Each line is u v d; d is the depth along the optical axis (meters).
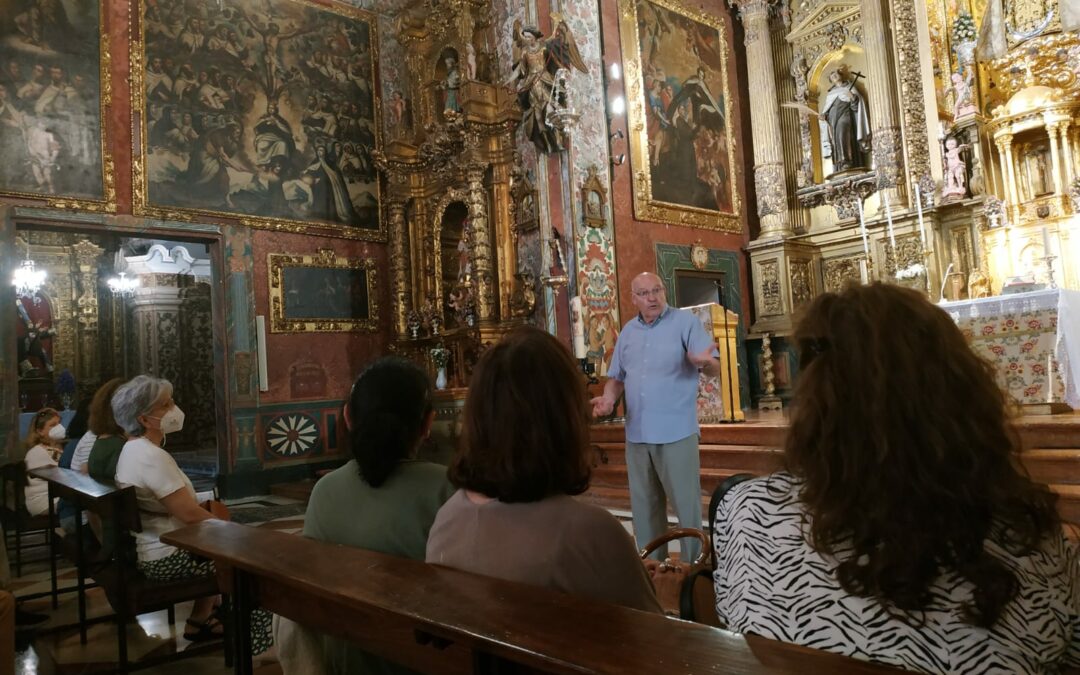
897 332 1.10
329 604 1.99
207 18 10.21
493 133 10.37
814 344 1.20
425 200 11.55
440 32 11.23
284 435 10.43
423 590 1.58
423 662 1.71
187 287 16.80
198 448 16.47
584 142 10.04
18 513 6.07
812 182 12.38
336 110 11.45
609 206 10.24
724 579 1.23
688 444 4.16
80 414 6.26
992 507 1.02
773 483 1.23
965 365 1.08
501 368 1.79
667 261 11.20
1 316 8.38
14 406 8.41
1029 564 1.03
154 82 9.68
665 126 11.51
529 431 1.74
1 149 8.48
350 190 11.49
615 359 4.53
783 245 12.02
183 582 3.74
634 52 11.01
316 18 11.37
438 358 10.47
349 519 2.26
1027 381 6.68
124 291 16.88
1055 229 9.91
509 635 1.28
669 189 11.45
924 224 10.93
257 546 2.19
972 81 10.70
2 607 2.83
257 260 10.42
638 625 1.27
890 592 1.00
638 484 4.36
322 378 10.93
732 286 12.26
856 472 1.05
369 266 11.60
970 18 10.88
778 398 11.48
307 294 10.88
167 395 4.04
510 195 10.38
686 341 4.20
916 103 11.12
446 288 11.41
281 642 2.22
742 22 12.85
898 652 1.02
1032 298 6.66
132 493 3.51
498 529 1.73
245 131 10.45
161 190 9.63
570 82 9.97
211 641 4.18
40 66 8.81
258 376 10.23
